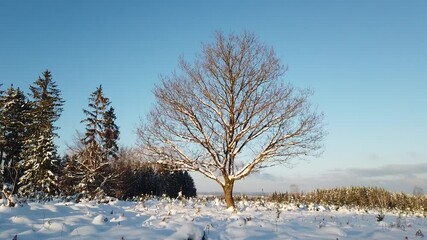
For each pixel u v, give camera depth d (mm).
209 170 17266
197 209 15219
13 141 38812
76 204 13656
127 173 36656
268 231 10047
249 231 9641
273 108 16453
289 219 13352
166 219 11344
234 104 17000
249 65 17062
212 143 17094
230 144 16891
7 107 39969
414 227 13117
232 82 16953
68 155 37438
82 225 9109
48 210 11023
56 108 46562
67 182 31875
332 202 28406
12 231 7723
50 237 7625
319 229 10727
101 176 31984
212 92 17062
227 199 16844
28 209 10477
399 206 29422
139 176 42594
